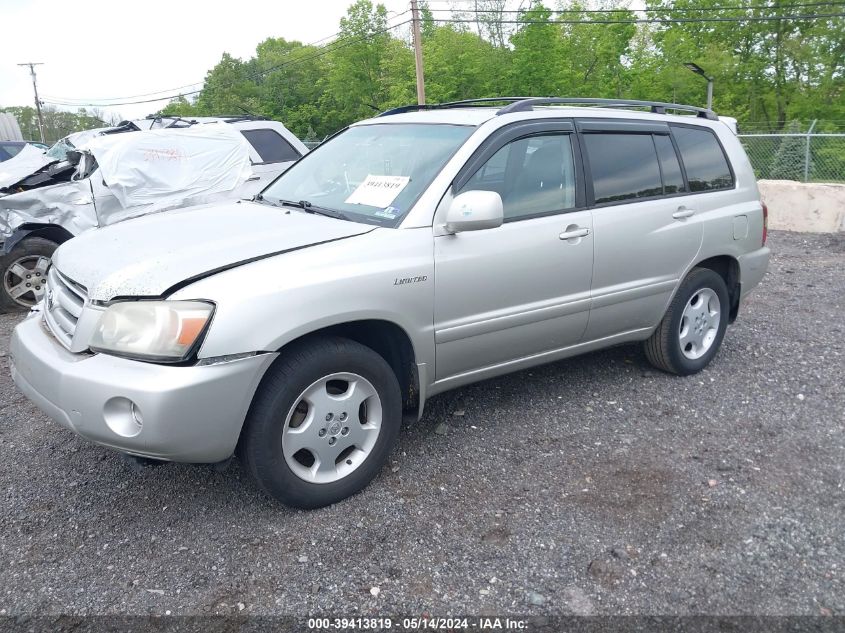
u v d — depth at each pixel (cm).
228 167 858
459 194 362
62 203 746
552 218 399
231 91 5728
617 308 438
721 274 524
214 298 288
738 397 465
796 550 304
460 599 276
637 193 445
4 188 793
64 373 292
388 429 350
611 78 4016
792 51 3559
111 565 299
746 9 3559
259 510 337
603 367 516
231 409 292
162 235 347
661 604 272
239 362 290
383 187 378
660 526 321
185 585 285
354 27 4556
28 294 755
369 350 337
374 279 327
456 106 470
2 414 463
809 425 423
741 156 523
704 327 502
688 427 421
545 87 3634
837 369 514
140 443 282
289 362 310
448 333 361
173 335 282
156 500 348
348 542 311
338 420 331
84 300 313
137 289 293
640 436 409
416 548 306
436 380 373
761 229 526
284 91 5516
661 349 483
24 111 8450
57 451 405
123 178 773
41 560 303
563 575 289
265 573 291
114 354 289
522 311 389
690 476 364
